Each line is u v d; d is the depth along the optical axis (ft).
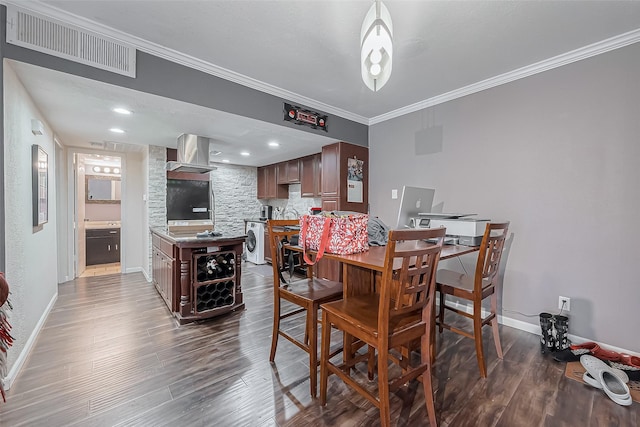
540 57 7.75
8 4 5.49
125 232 15.25
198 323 8.91
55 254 10.81
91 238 17.35
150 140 12.60
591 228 7.30
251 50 7.41
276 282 6.50
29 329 7.20
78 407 5.10
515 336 8.06
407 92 10.07
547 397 5.44
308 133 10.87
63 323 8.75
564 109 7.68
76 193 14.24
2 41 5.44
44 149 8.99
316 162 15.51
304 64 8.13
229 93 8.67
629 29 6.49
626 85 6.76
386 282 3.93
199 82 8.05
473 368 6.45
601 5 5.72
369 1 5.57
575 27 6.43
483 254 6.01
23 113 6.70
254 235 18.11
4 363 4.59
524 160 8.41
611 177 6.99
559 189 7.79
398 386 4.28
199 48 7.34
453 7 5.76
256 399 5.39
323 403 5.19
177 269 9.32
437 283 6.84
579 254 7.49
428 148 10.81
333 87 9.66
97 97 7.37
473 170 9.54
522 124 8.44
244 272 15.65
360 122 12.78
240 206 20.18
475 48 7.30
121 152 15.12
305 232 5.61
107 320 9.01
